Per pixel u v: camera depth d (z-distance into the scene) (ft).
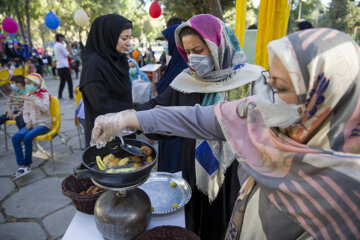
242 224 2.42
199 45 3.40
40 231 6.31
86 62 5.59
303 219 1.78
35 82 8.59
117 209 2.58
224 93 3.59
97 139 2.36
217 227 3.86
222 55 3.48
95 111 5.96
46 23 19.20
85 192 3.41
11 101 10.17
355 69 1.55
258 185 2.28
